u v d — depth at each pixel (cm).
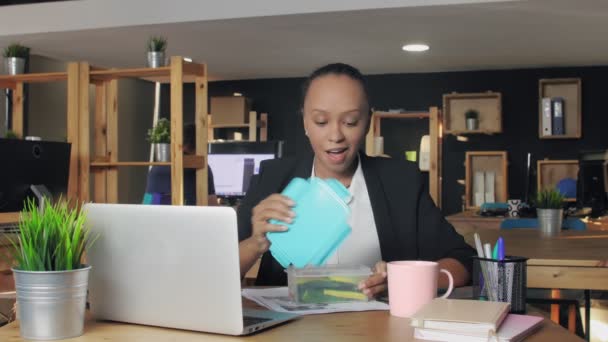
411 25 506
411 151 741
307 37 552
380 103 752
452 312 106
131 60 647
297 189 133
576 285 205
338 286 132
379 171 169
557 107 687
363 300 132
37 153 257
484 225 470
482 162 724
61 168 271
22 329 108
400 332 108
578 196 515
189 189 466
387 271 124
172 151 413
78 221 110
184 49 602
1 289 193
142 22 489
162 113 828
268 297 138
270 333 109
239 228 170
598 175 502
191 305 109
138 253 113
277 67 704
